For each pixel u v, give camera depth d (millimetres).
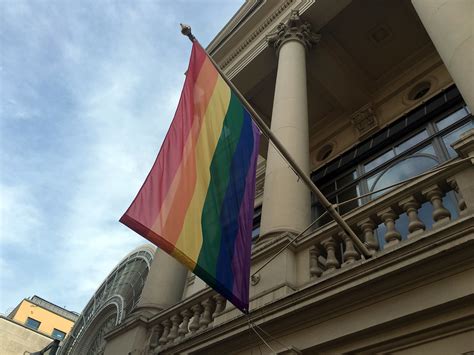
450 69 5961
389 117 12766
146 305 10445
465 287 4562
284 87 10734
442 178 5688
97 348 15758
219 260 5301
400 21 12578
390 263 5121
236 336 6402
